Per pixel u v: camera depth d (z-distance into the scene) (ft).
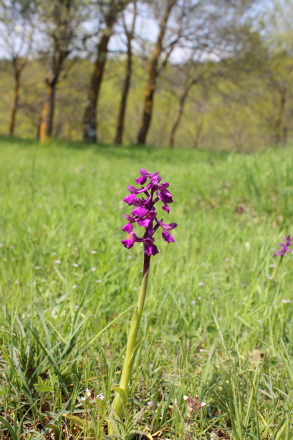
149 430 6.18
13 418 5.96
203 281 11.22
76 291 10.14
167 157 47.03
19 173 27.73
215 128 173.47
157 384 6.59
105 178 27.12
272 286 10.59
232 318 9.05
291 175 20.66
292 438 5.63
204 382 6.75
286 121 107.96
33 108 122.01
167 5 64.28
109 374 6.63
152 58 75.25
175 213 18.72
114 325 8.70
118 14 52.60
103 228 14.85
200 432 6.04
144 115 80.28
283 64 100.83
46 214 16.70
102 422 5.98
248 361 7.76
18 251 12.64
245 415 6.13
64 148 50.11
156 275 11.09
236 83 79.82
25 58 106.83
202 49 68.80
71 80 105.50
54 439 6.13
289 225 17.04
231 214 19.30
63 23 47.73
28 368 6.82
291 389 6.84
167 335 8.63
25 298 9.67
